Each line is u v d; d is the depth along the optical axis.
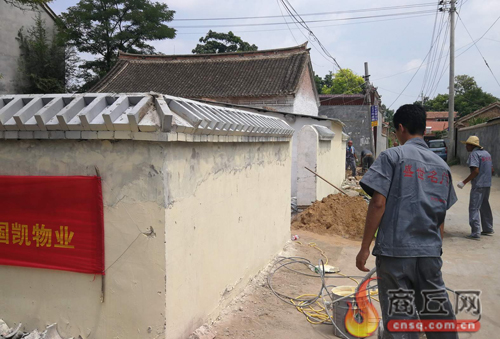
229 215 4.20
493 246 7.03
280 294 4.67
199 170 3.47
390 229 2.72
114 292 3.07
